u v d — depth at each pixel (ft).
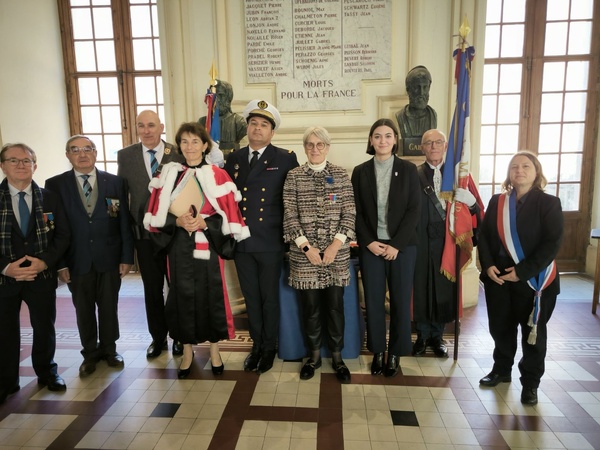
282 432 5.89
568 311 10.87
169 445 5.64
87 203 7.67
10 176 6.58
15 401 6.79
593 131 14.14
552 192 14.65
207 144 7.31
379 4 10.94
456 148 7.72
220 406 6.57
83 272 7.55
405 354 7.44
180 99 11.37
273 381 7.33
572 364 7.90
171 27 11.15
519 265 6.26
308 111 11.48
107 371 7.82
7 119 12.83
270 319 7.72
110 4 15.03
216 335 7.32
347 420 6.15
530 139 14.30
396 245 6.91
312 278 6.97
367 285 7.31
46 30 14.49
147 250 8.14
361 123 11.46
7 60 12.87
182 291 7.11
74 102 15.56
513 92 14.15
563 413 6.28
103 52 15.34
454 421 6.10
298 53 11.27
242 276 7.68
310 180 7.07
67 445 5.67
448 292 8.05
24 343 9.35
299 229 6.88
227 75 11.38
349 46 11.16
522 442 5.62
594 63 13.82
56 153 14.90
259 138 7.38
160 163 8.16
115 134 15.79
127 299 12.50
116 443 5.70
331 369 7.73
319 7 11.05
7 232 6.53
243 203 7.46
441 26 10.88
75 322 10.61
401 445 5.58
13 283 6.64
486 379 7.09
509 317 6.77
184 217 6.83
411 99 10.02
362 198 7.27
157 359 8.32
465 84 7.59
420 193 7.30
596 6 13.56
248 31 11.24
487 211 6.91
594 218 14.34
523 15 13.75
